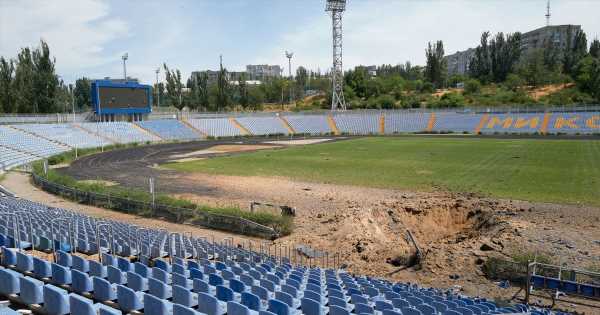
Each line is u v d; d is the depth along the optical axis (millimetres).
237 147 80500
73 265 15469
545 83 154875
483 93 151875
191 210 30000
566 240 23766
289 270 19203
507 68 176875
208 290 13586
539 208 31109
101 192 36250
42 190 40594
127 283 13672
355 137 99250
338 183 43188
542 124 93938
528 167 48469
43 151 65500
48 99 92562
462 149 67625
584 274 17922
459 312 12867
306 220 30125
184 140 95250
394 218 30062
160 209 31516
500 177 43281
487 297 17859
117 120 92875
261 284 15188
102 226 22734
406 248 24172
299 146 80750
